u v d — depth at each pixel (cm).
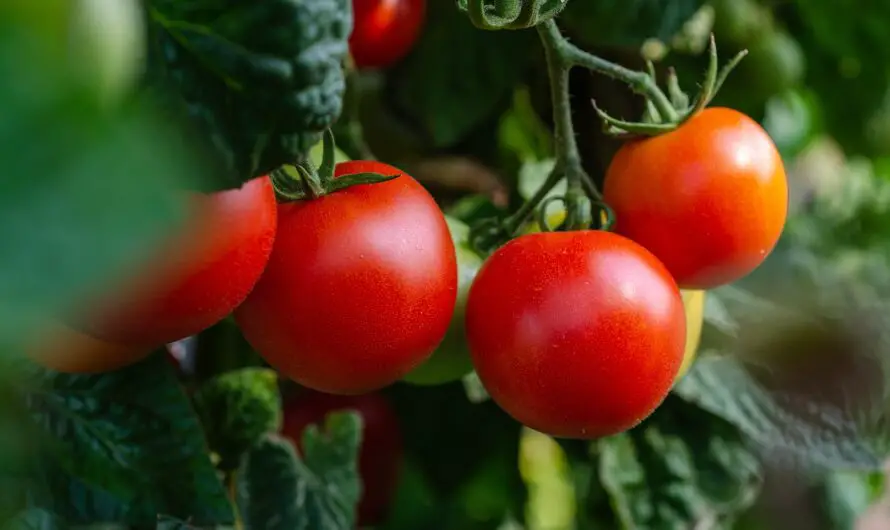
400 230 47
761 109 69
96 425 48
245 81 39
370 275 46
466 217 65
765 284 75
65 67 23
